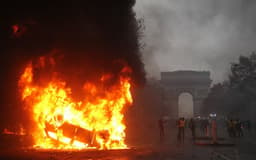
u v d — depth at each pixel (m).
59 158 19.20
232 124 40.56
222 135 45.34
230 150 25.19
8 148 24.72
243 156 21.25
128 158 19.47
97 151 22.97
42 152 22.22
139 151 23.52
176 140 36.72
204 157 20.62
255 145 29.78
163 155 21.45
